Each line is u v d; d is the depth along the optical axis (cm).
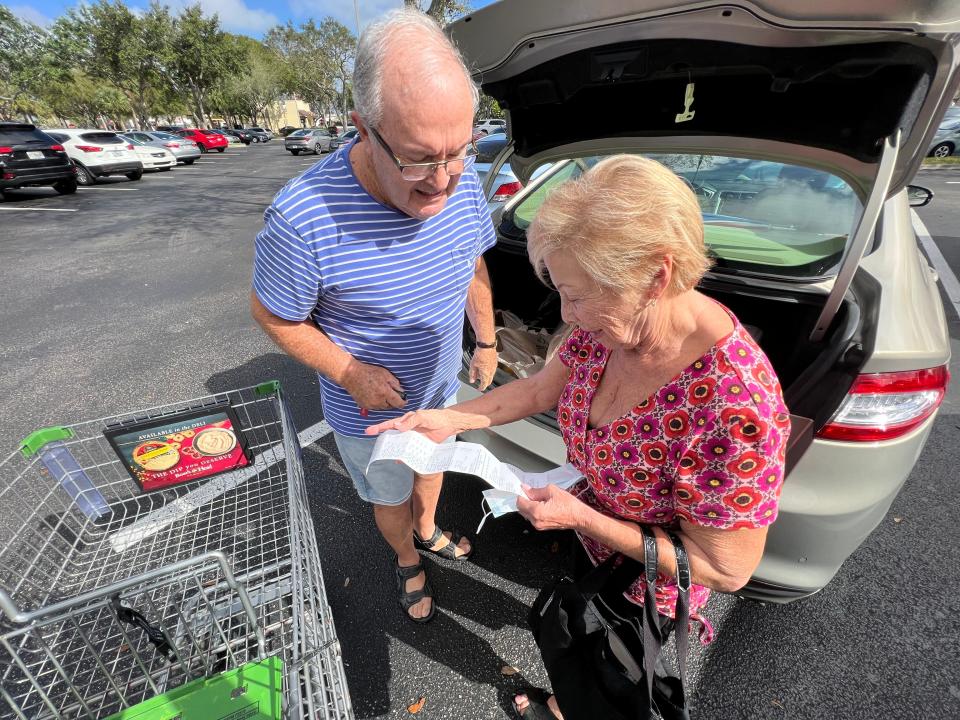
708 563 81
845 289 117
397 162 93
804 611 162
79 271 579
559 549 195
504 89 161
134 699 132
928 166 1120
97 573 166
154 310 456
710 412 72
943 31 86
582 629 100
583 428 93
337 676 112
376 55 87
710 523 77
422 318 129
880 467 117
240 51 3988
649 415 79
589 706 101
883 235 149
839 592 167
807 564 129
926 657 148
